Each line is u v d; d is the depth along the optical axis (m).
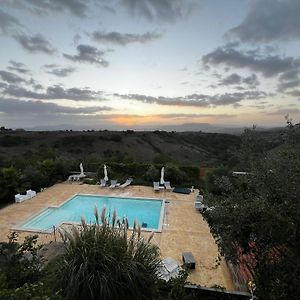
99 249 4.49
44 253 7.28
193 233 11.44
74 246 4.62
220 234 3.66
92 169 22.38
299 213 3.04
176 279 5.50
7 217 13.11
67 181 20.61
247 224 3.32
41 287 3.60
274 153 3.60
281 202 3.34
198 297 5.64
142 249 5.04
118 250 4.68
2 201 15.54
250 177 3.80
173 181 19.62
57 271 4.47
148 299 4.64
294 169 3.23
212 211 3.84
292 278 2.99
